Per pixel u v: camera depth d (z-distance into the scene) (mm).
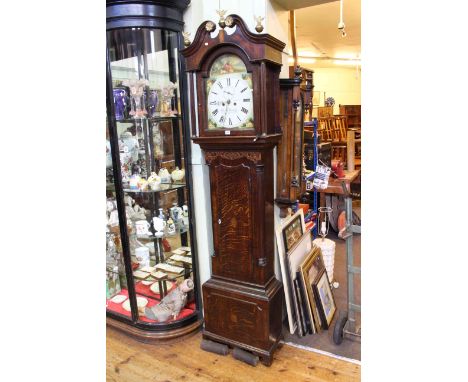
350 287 2096
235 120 1714
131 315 2176
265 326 1853
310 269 2254
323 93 7930
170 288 2320
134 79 2012
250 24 1834
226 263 1963
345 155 6156
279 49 1733
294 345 2057
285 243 2139
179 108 2014
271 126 1764
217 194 1897
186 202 2152
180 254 2283
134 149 2121
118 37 1876
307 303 2133
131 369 1909
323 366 1872
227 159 1811
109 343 2145
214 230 1962
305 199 3648
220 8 1896
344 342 2068
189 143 2055
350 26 4590
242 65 1649
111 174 2148
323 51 6316
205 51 1674
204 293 2023
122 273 2416
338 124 6816
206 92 1766
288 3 1909
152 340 2107
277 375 1818
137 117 2023
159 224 2186
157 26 1815
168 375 1855
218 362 1936
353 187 4477
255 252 1859
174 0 1825
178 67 1950
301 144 2008
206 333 2064
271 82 1730
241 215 1855
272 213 1942
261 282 1876
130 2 1763
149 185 2064
